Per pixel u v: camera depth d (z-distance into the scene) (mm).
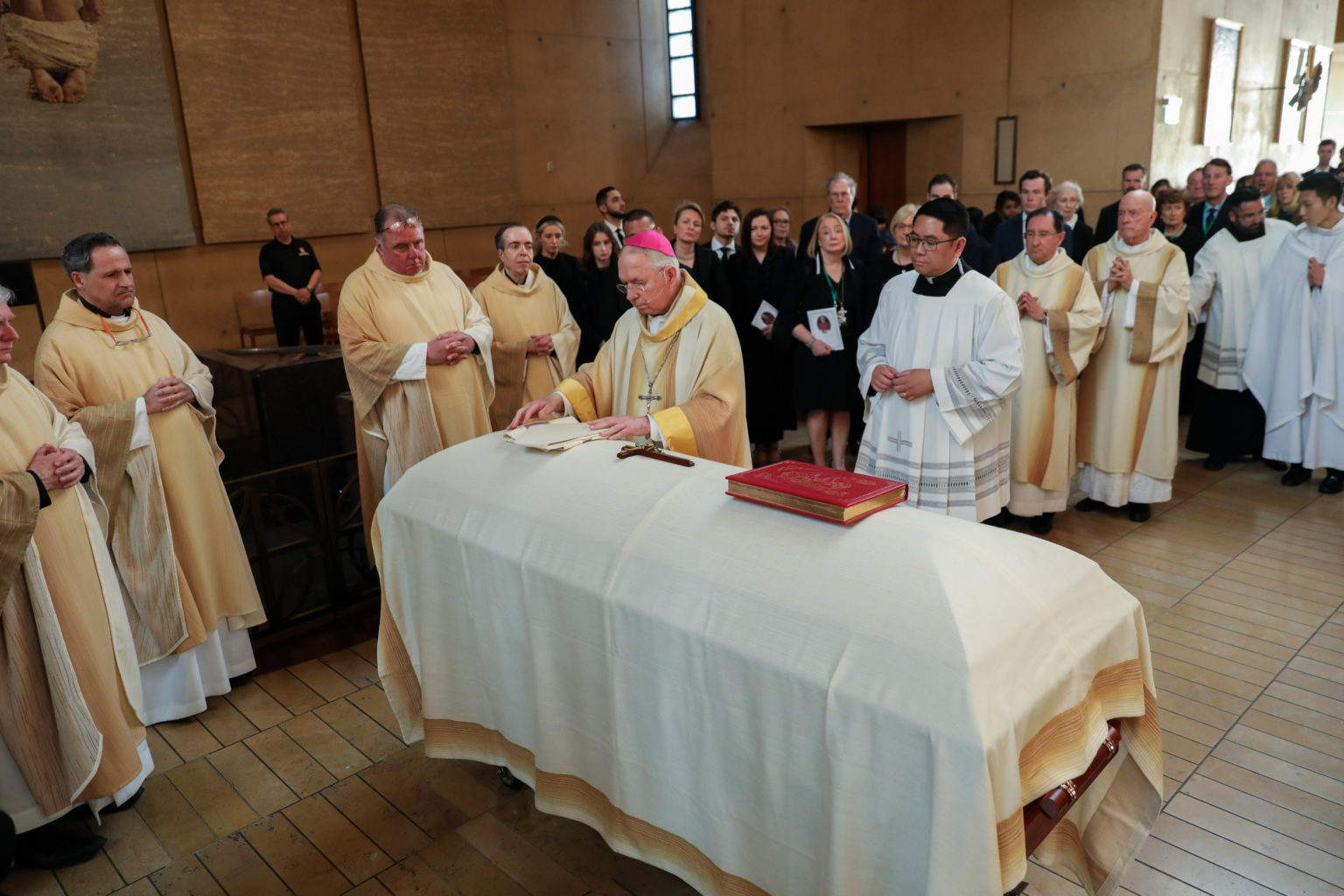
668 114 14328
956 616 1585
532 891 2377
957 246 3459
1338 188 4785
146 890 2457
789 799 1755
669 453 2377
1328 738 2879
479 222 12266
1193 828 2494
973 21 9305
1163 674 3295
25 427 2512
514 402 4301
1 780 2477
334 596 3879
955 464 3598
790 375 5828
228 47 9641
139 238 9227
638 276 2777
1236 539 4500
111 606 2680
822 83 10508
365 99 11008
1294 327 5000
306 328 8828
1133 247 4598
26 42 8250
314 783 2887
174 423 3184
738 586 1830
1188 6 8586
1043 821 1687
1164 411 4609
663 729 1979
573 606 2104
